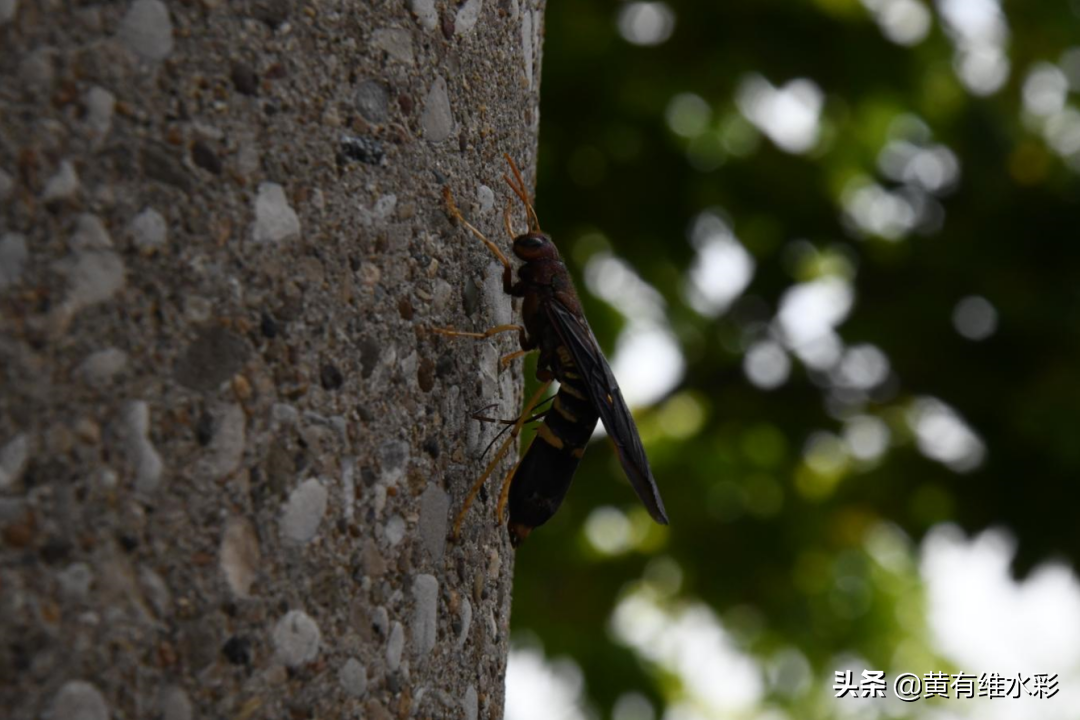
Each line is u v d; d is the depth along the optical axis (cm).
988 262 1322
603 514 1327
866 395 1393
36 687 259
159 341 287
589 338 528
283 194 319
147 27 289
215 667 294
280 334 316
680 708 1420
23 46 268
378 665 346
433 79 385
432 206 386
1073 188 1330
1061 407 1231
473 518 417
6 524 257
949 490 1319
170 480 287
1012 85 1412
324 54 335
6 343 260
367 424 346
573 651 1279
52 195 270
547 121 1233
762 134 1322
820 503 1394
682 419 1473
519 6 465
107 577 273
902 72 1255
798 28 1238
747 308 1348
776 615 1365
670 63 1249
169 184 291
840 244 1330
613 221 1245
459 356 408
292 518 316
